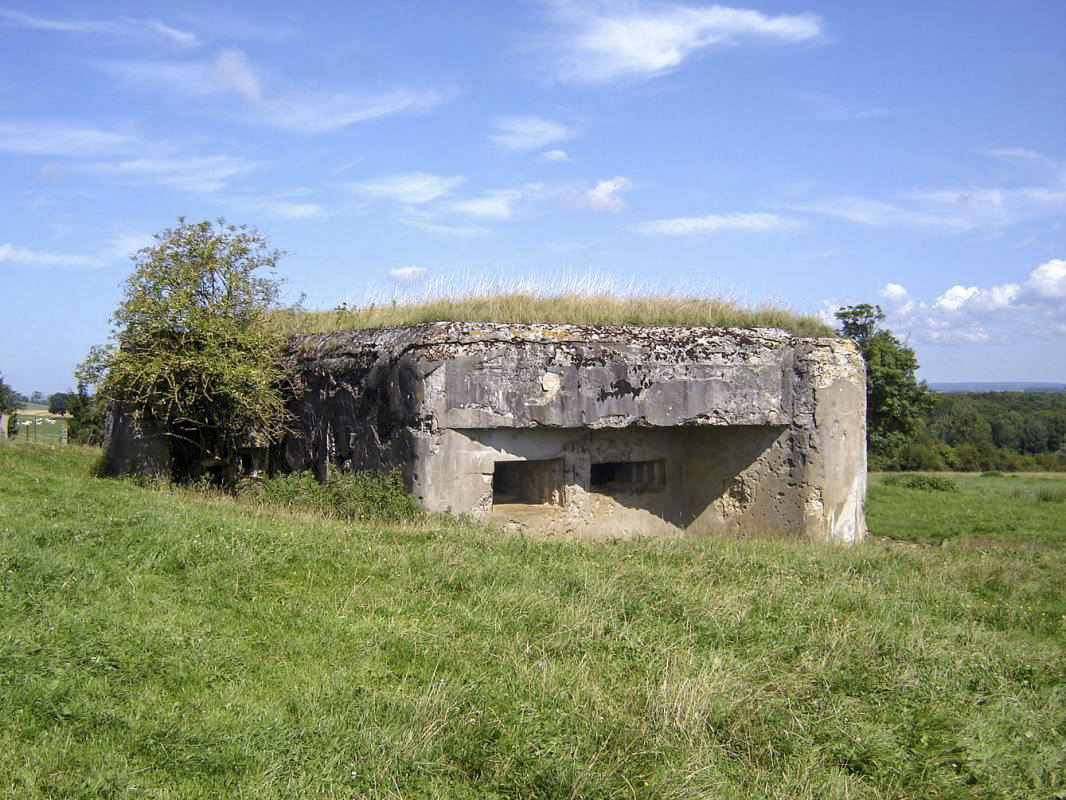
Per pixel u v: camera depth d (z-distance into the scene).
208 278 13.88
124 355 13.24
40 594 6.29
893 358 34.50
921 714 5.79
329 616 6.62
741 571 8.86
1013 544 14.04
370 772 4.68
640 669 6.18
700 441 13.20
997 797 4.91
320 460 13.27
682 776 4.82
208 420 14.34
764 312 13.37
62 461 17.55
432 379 10.99
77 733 4.77
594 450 12.48
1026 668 6.75
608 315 12.61
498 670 5.99
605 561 8.89
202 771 4.56
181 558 7.39
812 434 12.10
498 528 10.94
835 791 4.81
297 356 13.98
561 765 4.82
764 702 5.69
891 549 11.17
